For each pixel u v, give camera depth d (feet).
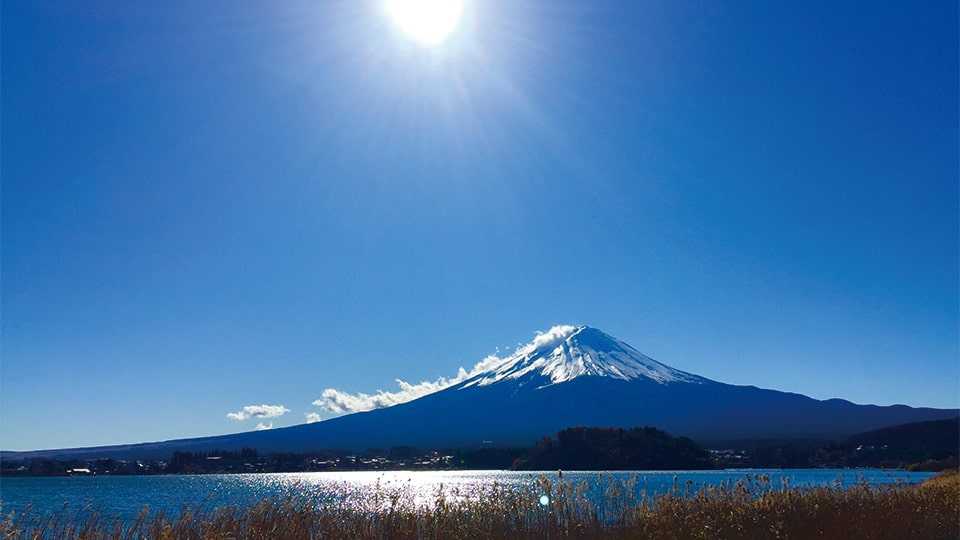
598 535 49.47
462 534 48.26
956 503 61.77
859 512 55.01
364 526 46.91
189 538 42.29
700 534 48.55
